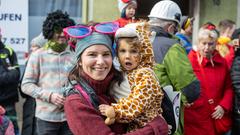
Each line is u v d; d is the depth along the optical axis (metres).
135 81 2.98
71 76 2.95
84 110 2.80
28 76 5.33
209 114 4.92
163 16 4.13
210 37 5.00
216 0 8.16
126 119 2.89
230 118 5.25
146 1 8.27
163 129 2.98
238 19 8.17
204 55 5.04
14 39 7.80
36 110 5.30
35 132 5.55
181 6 8.34
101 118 2.83
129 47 3.01
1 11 7.75
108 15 7.84
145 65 3.06
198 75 5.02
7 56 6.00
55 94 5.20
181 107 3.92
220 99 5.13
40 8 7.86
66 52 5.33
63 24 5.23
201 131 4.81
